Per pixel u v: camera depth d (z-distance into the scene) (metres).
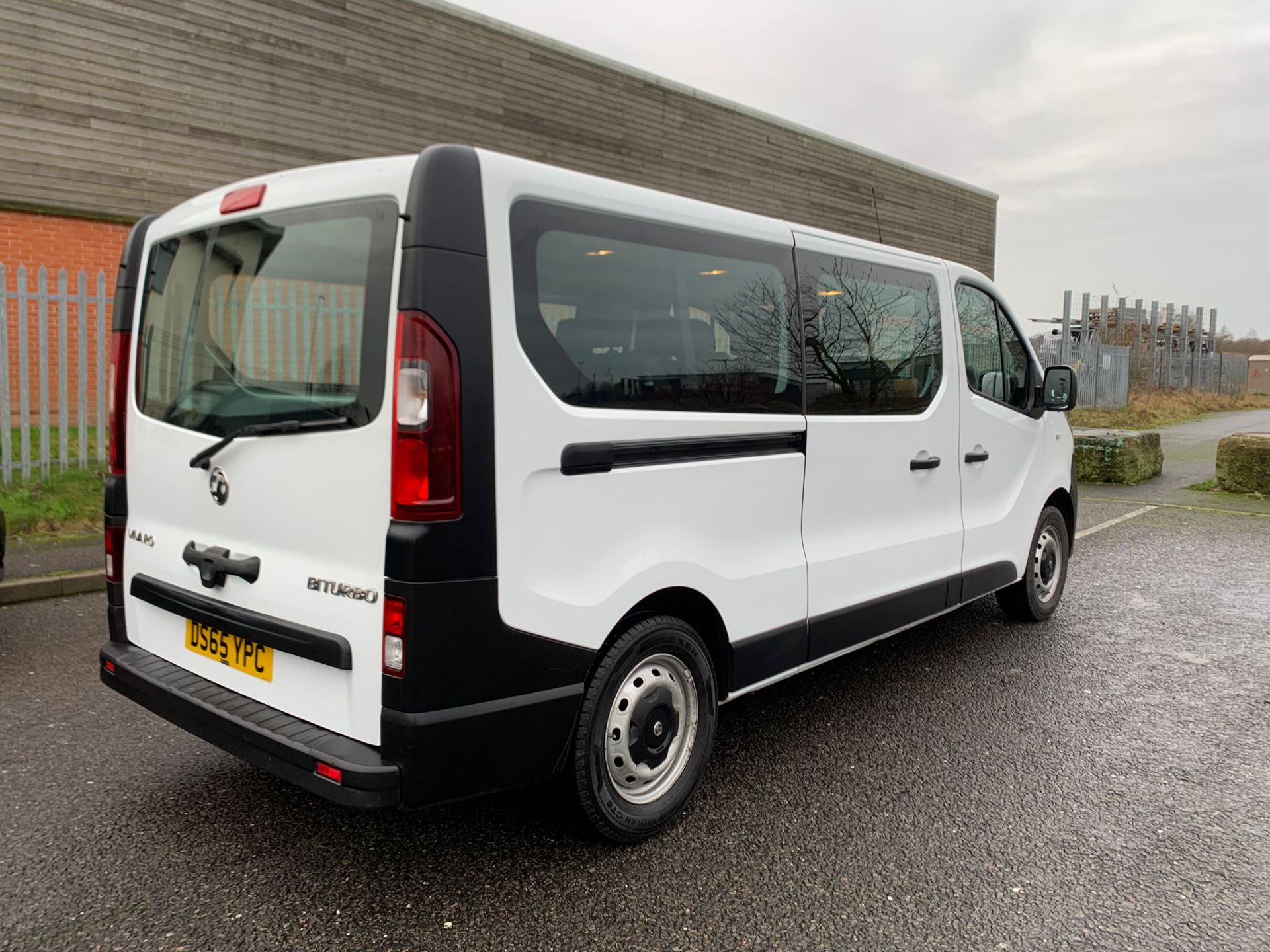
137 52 9.85
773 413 3.51
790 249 3.63
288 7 10.83
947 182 21.67
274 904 2.66
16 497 7.41
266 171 10.85
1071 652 5.20
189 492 3.05
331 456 2.56
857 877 2.85
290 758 2.52
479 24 12.56
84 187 9.68
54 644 4.99
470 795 2.56
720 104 16.08
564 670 2.72
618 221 2.91
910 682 4.71
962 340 4.72
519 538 2.58
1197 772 3.64
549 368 2.66
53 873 2.79
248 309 2.86
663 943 2.50
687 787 3.21
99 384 8.02
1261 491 11.02
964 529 4.71
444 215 2.40
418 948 2.46
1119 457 12.10
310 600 2.61
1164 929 2.60
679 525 3.12
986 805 3.35
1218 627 5.68
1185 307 33.50
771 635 3.53
